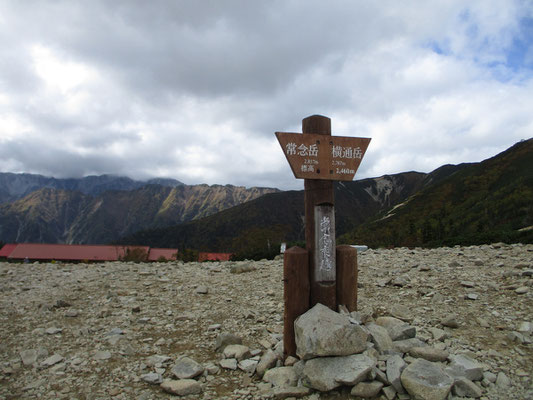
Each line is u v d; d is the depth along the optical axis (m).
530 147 95.81
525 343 4.36
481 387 3.53
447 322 5.02
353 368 3.54
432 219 73.19
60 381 3.96
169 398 3.61
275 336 5.10
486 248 11.66
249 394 3.66
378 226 93.25
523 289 6.10
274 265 11.35
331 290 4.38
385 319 4.95
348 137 4.54
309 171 4.37
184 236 137.12
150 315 6.30
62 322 5.89
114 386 3.86
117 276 9.88
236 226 143.25
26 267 11.80
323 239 4.39
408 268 9.02
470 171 106.56
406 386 3.39
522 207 53.66
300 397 3.53
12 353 4.70
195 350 4.82
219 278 9.48
